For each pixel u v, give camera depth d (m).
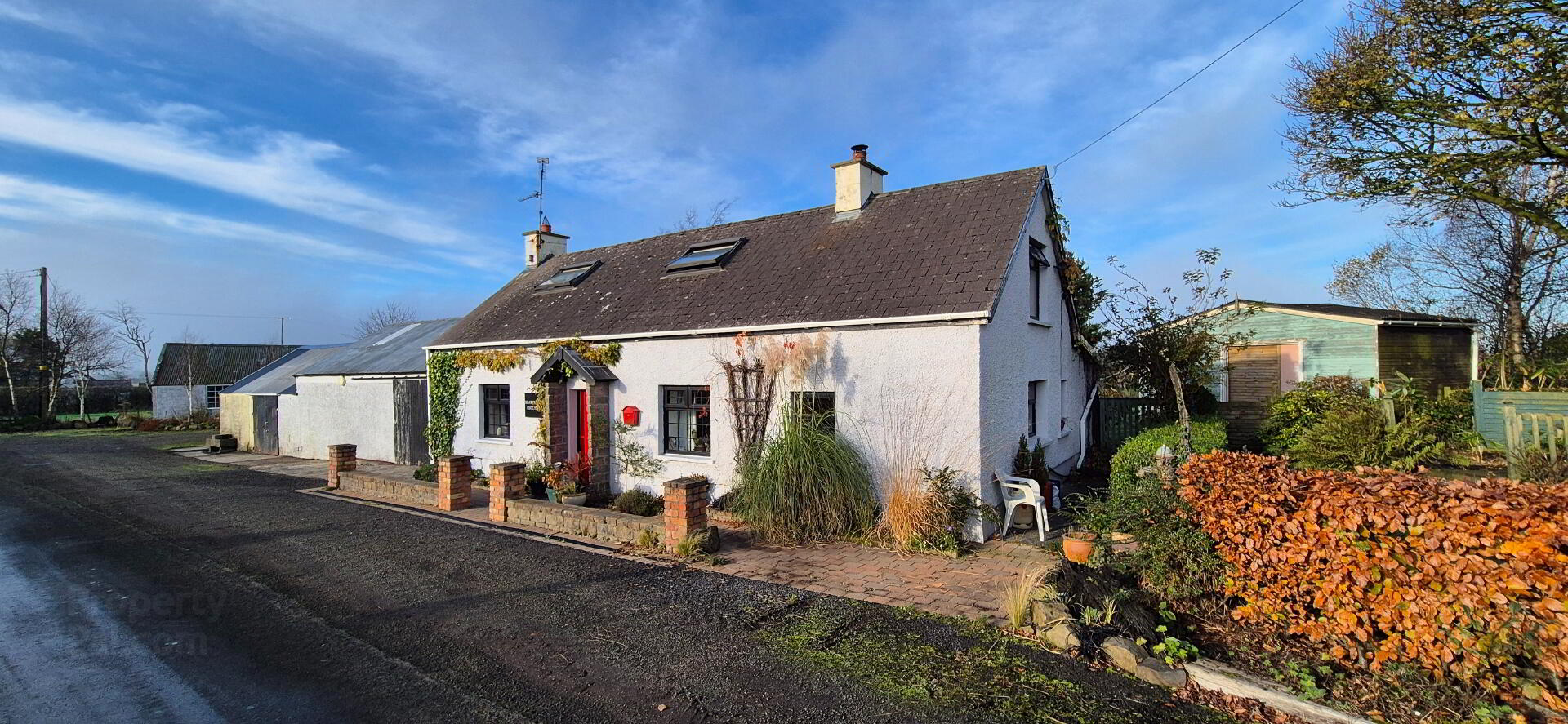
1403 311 19.73
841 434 9.20
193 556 8.14
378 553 8.17
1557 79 8.92
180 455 20.73
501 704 4.43
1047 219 12.05
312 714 4.32
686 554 7.81
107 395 43.44
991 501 8.68
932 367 8.66
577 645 5.37
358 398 18.50
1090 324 16.14
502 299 16.09
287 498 12.37
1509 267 19.44
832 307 9.61
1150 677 4.48
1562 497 3.69
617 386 11.79
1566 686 3.61
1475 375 15.72
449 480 10.92
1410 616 4.04
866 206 12.54
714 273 12.25
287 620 5.96
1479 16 9.45
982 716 4.13
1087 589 5.37
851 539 8.48
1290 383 16.05
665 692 4.56
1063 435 12.61
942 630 5.48
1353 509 4.21
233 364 41.34
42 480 15.05
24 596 6.66
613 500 11.19
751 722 4.16
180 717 4.29
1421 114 10.79
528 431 13.05
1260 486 4.78
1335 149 12.05
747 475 8.84
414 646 5.38
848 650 5.15
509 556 8.01
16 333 38.09
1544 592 3.58
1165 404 13.02
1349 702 3.99
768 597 6.42
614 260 15.30
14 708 4.40
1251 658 4.57
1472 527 3.77
